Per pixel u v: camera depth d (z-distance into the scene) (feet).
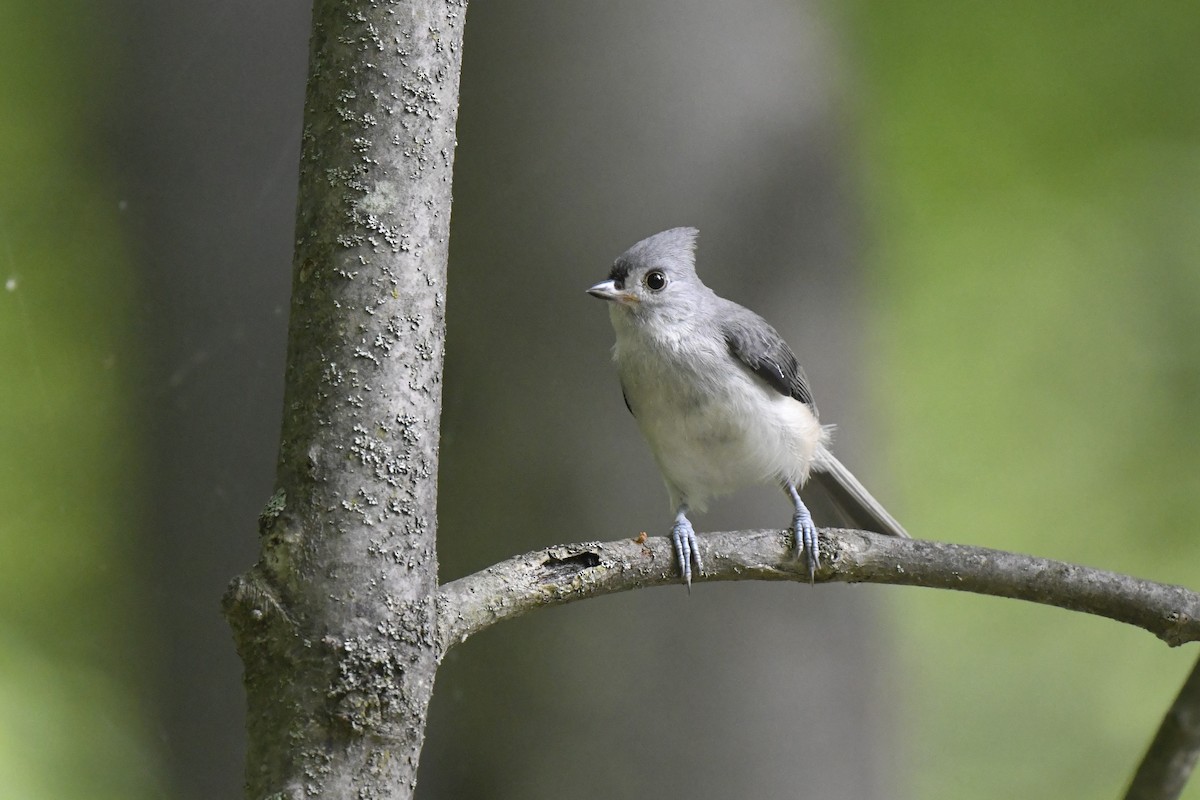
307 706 11.68
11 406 33.86
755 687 27.53
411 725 12.03
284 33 31.48
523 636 27.58
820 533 17.94
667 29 27.63
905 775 33.35
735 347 25.67
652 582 16.79
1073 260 50.08
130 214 31.86
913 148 50.11
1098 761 46.55
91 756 31.58
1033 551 49.29
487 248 27.81
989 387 50.16
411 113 12.38
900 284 49.49
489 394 27.86
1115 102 50.42
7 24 32.89
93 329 32.94
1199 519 49.14
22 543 34.04
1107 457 50.34
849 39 32.27
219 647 30.99
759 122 28.27
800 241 28.94
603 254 27.45
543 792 27.30
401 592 12.05
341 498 11.97
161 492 31.14
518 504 27.58
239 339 31.14
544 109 27.48
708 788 27.14
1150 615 17.48
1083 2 49.80
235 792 30.68
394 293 12.21
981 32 49.78
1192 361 51.37
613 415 27.55
